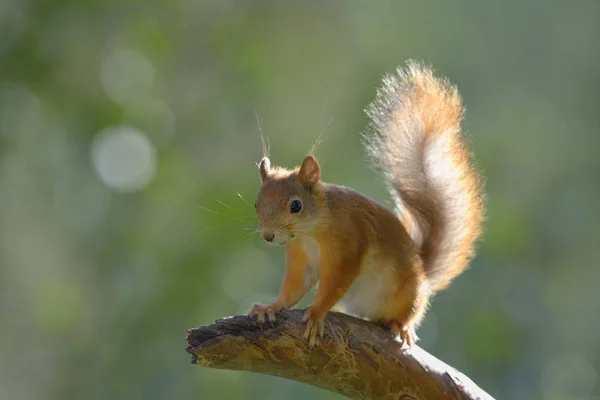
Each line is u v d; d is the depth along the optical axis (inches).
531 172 706.8
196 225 588.7
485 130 722.2
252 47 698.8
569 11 777.6
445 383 281.1
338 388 283.3
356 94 705.6
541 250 679.7
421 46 754.2
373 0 770.8
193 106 693.9
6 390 772.6
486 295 589.3
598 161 734.5
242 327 275.0
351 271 302.8
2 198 718.5
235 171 626.5
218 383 547.5
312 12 757.9
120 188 625.3
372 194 621.3
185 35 714.2
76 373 605.6
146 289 589.3
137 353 576.7
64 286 664.4
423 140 336.5
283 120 697.0
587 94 770.2
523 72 772.0
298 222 305.1
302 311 284.0
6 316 781.9
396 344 282.0
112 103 648.4
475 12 773.9
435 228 337.4
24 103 650.8
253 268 580.4
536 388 580.4
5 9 638.5
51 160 661.3
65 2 641.6
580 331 656.4
